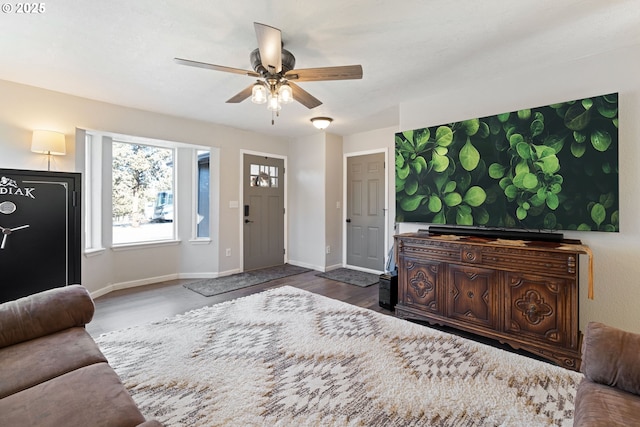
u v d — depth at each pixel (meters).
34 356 1.37
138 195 4.34
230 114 4.10
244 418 1.58
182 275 4.62
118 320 2.96
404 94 3.31
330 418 1.58
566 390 1.82
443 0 1.78
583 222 2.43
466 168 3.02
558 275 2.16
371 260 5.10
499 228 2.89
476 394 1.78
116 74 2.81
